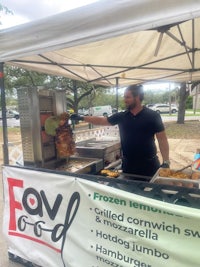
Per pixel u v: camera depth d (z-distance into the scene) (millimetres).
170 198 1679
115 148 3689
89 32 1598
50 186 2129
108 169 3098
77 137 5012
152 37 2918
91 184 1878
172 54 3627
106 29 1536
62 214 2090
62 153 2693
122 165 2980
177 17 1326
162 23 1369
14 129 18844
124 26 1478
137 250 1726
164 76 5117
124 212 1745
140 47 3242
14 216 2451
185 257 1535
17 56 1913
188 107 47375
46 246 2236
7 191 2471
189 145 10344
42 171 2164
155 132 2750
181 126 17953
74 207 2008
